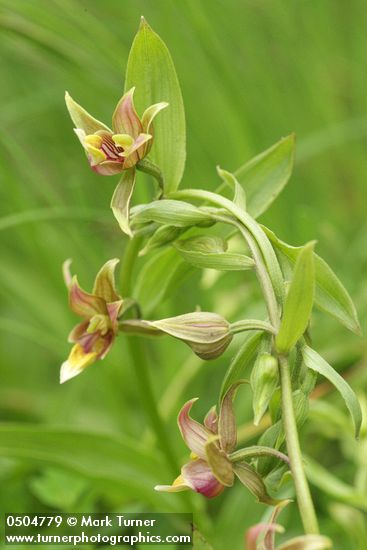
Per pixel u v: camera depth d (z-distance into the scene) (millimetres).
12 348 725
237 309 656
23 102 722
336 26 842
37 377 710
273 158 524
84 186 735
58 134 767
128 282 530
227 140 730
